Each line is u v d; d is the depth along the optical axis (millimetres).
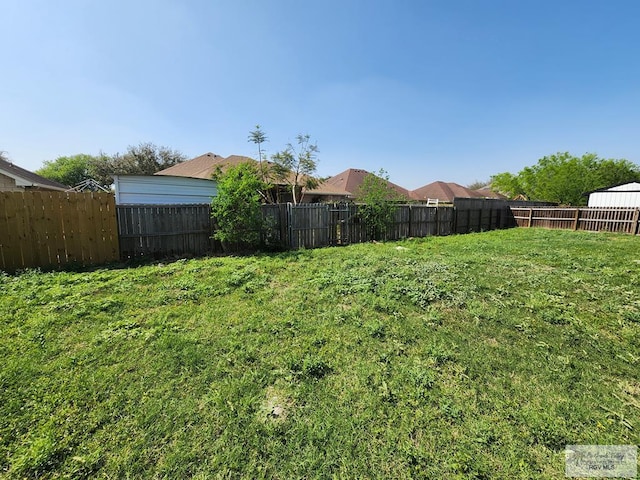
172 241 7094
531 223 16391
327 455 1697
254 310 3725
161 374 2398
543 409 2090
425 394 2215
